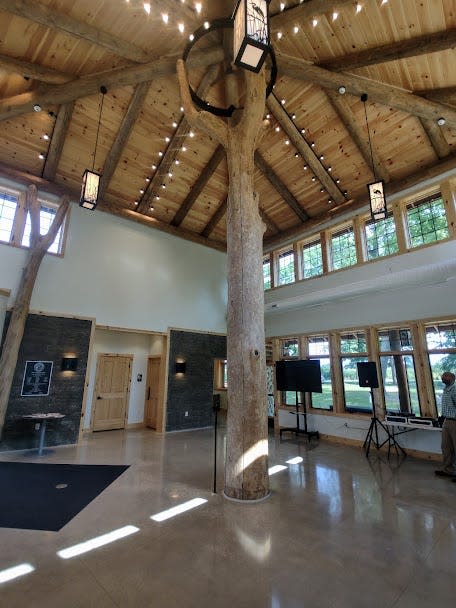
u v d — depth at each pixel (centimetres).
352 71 478
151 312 752
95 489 365
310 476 419
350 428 637
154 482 390
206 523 284
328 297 680
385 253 619
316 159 639
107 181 666
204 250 881
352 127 563
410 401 574
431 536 262
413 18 389
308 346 757
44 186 627
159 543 250
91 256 677
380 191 435
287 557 231
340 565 222
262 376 364
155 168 683
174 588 198
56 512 304
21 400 554
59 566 220
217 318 876
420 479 408
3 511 305
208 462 481
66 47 455
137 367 827
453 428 421
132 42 459
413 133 543
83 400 621
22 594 191
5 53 443
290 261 816
